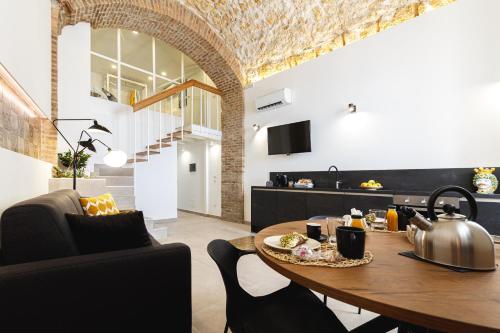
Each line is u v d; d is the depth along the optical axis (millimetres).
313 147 4523
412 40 3461
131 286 1192
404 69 3520
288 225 1654
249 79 5898
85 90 4531
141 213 1475
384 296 665
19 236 1119
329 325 1077
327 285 734
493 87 2869
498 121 2834
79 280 1079
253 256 3326
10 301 958
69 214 1363
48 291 1020
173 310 1299
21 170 1981
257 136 5512
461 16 3096
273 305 1210
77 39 4496
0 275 951
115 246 1354
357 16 4094
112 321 1147
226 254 1247
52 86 3674
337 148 4207
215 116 7426
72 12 4090
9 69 1670
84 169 4258
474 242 856
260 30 5148
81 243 1320
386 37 3699
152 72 7094
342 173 4121
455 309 597
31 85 2207
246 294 1142
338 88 4219
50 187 3094
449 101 3156
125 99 7633
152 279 1246
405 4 3660
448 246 877
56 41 3717
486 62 2920
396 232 1399
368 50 3881
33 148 2889
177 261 1316
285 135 4820
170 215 6426
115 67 6926
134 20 4750
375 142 3773
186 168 8164
